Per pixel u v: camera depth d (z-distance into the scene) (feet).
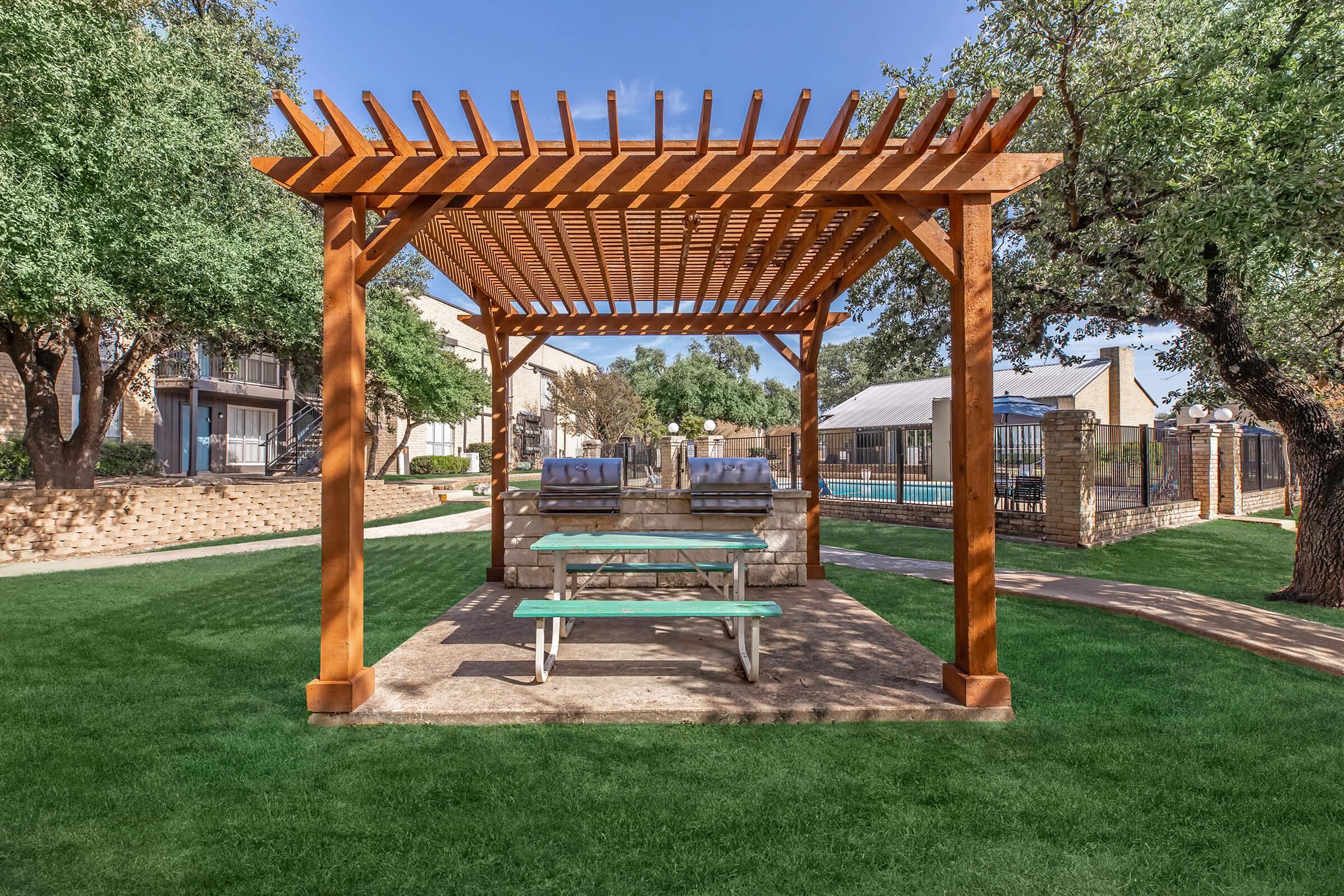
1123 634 15.81
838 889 6.48
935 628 16.57
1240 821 7.66
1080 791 8.37
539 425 123.24
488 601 19.48
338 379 11.29
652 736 10.05
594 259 19.08
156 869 6.83
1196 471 45.52
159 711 11.19
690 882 6.59
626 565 16.05
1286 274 24.81
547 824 7.63
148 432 64.90
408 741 9.93
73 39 22.59
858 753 9.45
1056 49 21.57
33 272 20.84
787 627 16.24
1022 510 36.50
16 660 14.25
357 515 11.44
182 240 26.40
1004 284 27.48
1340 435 19.81
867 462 54.19
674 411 131.34
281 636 16.26
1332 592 19.43
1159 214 18.19
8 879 6.65
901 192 11.50
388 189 11.19
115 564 27.55
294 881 6.64
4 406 51.90
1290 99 18.22
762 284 21.57
